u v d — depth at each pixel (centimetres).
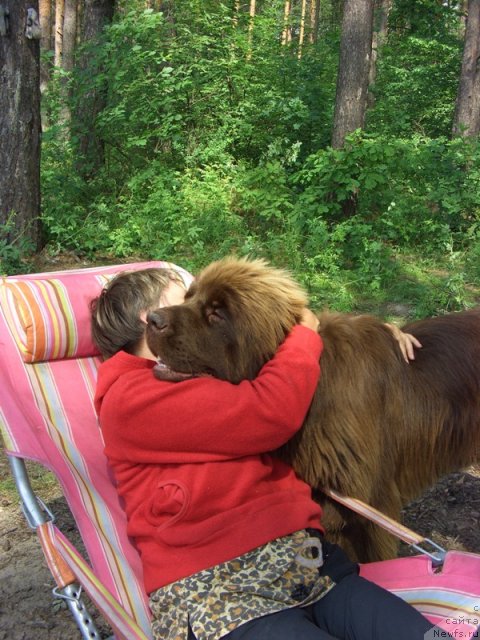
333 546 118
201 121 574
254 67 591
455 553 120
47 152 522
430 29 960
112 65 502
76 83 555
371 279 402
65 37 877
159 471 113
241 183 510
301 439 126
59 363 141
